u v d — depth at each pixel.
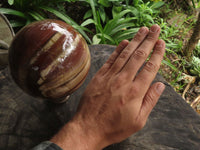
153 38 0.26
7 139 0.27
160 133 0.28
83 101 0.23
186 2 0.93
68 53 0.20
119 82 0.23
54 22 0.21
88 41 0.69
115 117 0.21
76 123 0.22
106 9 0.82
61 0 0.67
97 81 0.25
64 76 0.20
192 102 0.64
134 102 0.21
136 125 0.21
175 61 0.74
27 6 0.66
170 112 0.31
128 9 0.71
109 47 0.40
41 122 0.29
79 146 0.20
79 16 0.80
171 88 0.34
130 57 0.25
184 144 0.27
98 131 0.21
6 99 0.31
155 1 0.77
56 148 0.19
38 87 0.20
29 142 0.27
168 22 0.86
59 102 0.30
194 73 0.71
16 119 0.29
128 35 0.70
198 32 0.64
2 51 0.43
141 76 0.23
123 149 0.26
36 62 0.19
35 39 0.19
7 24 0.48
